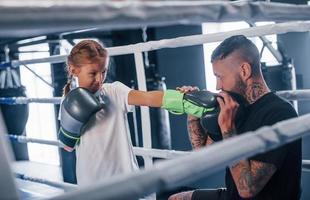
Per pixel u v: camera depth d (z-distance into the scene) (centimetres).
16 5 40
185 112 123
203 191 161
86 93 131
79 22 45
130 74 407
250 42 127
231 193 135
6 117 432
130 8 48
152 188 47
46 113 569
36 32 45
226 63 126
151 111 364
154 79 366
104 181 45
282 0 307
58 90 357
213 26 411
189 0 56
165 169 50
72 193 42
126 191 44
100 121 141
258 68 127
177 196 167
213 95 118
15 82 427
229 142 59
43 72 525
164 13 52
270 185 123
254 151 61
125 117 148
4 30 40
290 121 72
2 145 46
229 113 114
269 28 136
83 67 135
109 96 144
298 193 126
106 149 142
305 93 148
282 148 116
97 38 379
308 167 155
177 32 412
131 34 397
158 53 409
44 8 42
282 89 324
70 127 132
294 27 131
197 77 427
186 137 427
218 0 63
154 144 366
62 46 320
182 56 424
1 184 45
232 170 121
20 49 452
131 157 148
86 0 45
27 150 592
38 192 282
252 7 67
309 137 305
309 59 365
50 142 224
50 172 493
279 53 320
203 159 54
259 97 125
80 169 144
